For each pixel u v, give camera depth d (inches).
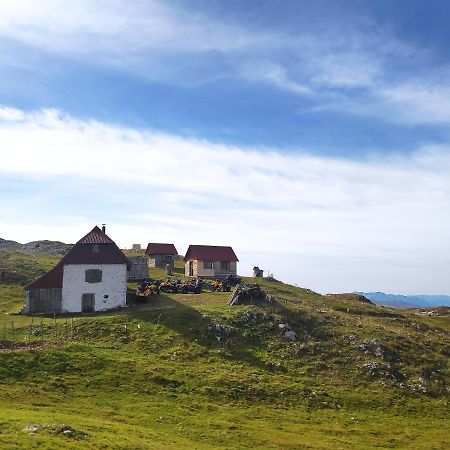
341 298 4522.6
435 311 5191.9
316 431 1656.0
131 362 1998.0
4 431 1138.0
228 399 1830.7
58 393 1646.2
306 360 2298.2
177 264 5162.4
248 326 2532.0
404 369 2311.8
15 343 2132.1
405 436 1697.8
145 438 1302.9
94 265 2878.9
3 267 3806.6
